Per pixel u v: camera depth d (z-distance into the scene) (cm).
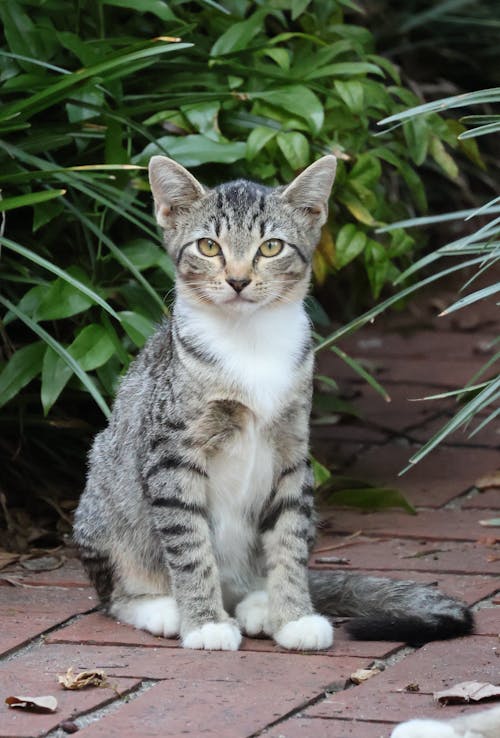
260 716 363
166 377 452
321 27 678
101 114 570
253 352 443
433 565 520
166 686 389
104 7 638
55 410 600
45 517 594
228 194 459
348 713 366
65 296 547
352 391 786
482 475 647
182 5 672
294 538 450
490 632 437
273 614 443
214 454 447
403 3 977
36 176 545
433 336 909
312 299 637
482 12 983
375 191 657
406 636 432
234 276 442
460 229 1007
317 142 619
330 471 647
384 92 645
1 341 598
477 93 475
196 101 603
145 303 583
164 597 464
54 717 365
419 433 718
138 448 461
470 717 343
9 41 585
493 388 445
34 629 450
